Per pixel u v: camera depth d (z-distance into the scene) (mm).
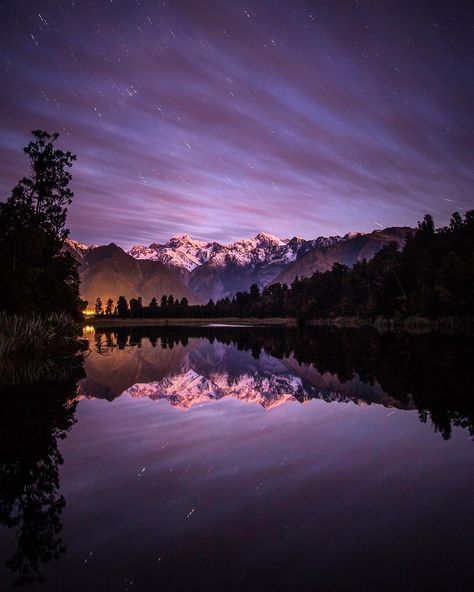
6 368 23219
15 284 30750
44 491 7141
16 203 40875
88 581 4574
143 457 8961
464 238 91250
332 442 9883
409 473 7691
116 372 25172
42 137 43406
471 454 8727
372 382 18859
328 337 59094
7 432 11211
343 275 144750
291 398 16234
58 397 16344
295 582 4461
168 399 16625
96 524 5902
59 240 44906
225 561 4895
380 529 5582
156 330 102250
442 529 5562
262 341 57562
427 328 71000
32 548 5289
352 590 4301
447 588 4312
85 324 146125
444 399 14477
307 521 5852
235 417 13039
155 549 5207
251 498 6684
